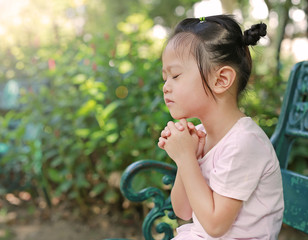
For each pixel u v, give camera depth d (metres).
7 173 3.01
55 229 2.62
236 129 0.95
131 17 2.99
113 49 2.74
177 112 0.97
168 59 0.97
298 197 1.13
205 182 0.92
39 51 3.01
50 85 3.05
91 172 2.81
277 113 2.48
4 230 2.59
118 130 2.63
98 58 2.66
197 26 0.96
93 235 2.52
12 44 3.27
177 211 1.12
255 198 0.92
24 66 3.18
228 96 0.97
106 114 2.47
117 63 2.72
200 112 0.97
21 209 2.93
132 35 2.91
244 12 3.67
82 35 3.29
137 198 1.17
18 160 2.88
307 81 1.27
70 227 2.64
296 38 3.66
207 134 1.04
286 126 1.30
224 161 0.90
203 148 1.03
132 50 2.82
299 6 2.98
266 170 0.92
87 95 2.69
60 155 2.70
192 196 0.91
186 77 0.94
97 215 2.76
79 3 3.79
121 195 2.78
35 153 2.74
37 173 2.81
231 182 0.88
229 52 0.94
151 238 1.21
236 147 0.90
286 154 1.30
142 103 2.53
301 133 1.22
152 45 2.87
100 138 2.61
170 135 0.97
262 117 2.44
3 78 3.22
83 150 2.71
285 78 3.14
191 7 5.32
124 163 2.65
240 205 0.89
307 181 1.11
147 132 2.50
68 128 2.67
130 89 2.67
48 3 3.49
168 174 1.21
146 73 2.56
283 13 2.96
